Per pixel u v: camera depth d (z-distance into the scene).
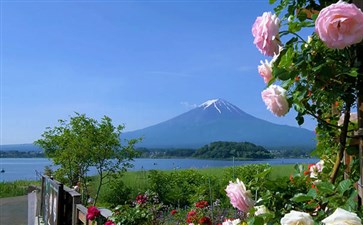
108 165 12.84
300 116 2.16
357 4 1.90
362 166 2.02
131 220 6.20
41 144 13.39
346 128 2.17
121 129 13.00
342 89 1.97
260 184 2.06
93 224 5.42
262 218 1.88
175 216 8.36
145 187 13.93
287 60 1.99
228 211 7.44
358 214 1.64
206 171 16.06
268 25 1.96
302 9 2.19
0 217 12.35
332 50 1.97
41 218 9.47
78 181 13.01
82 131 12.72
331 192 1.76
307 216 1.54
